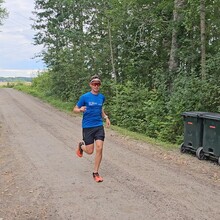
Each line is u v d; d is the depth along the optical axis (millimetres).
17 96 36938
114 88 20953
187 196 6113
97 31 24766
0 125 15828
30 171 7875
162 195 6168
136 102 18250
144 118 16719
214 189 6512
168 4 18531
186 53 17250
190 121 9852
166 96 16625
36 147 10789
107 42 23406
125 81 21984
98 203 5789
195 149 9617
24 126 15594
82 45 24766
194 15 15172
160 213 5340
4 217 5227
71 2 26156
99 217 5207
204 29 14641
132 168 8117
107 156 9461
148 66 21250
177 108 13320
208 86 12477
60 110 23359
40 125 15977
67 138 12555
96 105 7043
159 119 15453
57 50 29516
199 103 12625
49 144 11320
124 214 5316
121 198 6027
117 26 21781
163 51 20891
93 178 7273
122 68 23250
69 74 25109
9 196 6172
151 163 8641
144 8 20484
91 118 7074
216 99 12047
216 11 15188
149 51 21453
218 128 8664
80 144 7504
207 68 13422
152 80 20719
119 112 18766
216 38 16328
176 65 18062
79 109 6980
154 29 20391
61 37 29281
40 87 42594
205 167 8312
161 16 19875
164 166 8320
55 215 5293
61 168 8156
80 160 8984
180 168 8148
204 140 9195
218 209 5516
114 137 12891
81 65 24438
